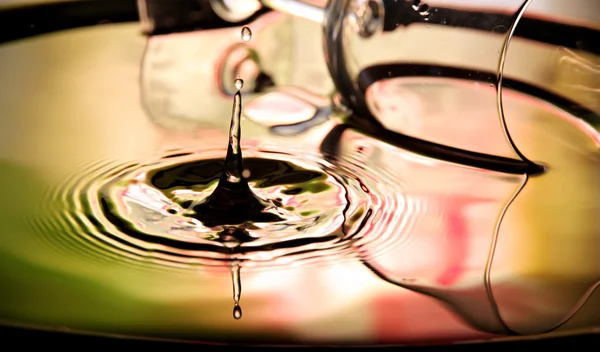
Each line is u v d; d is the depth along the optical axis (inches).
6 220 13.0
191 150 15.0
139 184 14.0
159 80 17.5
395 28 14.9
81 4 19.4
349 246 12.7
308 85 17.5
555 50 16.2
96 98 16.7
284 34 19.3
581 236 13.0
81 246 12.5
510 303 11.5
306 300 11.5
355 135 15.6
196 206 13.4
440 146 15.2
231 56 18.4
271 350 10.3
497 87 14.5
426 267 12.3
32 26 18.9
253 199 13.5
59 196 13.6
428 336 10.7
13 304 11.1
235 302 11.4
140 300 11.3
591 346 10.5
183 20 19.4
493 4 14.4
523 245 12.8
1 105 16.2
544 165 14.8
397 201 13.7
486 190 14.1
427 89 15.4
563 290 11.8
